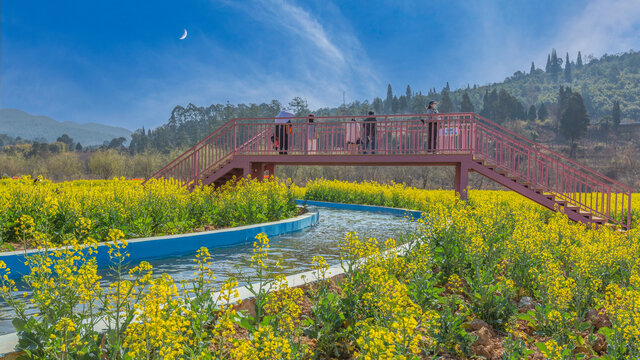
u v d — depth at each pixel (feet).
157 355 9.00
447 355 12.12
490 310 14.53
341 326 12.98
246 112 522.06
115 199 30.25
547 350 10.78
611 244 21.67
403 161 47.78
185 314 10.61
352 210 65.00
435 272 19.99
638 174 426.51
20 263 20.35
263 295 12.76
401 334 9.62
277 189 44.01
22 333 9.58
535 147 44.16
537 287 17.83
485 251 20.24
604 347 13.08
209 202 37.24
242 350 8.85
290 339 11.10
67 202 26.30
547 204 42.73
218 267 23.40
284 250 29.30
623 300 13.34
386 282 13.16
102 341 10.48
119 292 10.23
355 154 49.26
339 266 20.59
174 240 26.81
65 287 10.10
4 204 25.12
